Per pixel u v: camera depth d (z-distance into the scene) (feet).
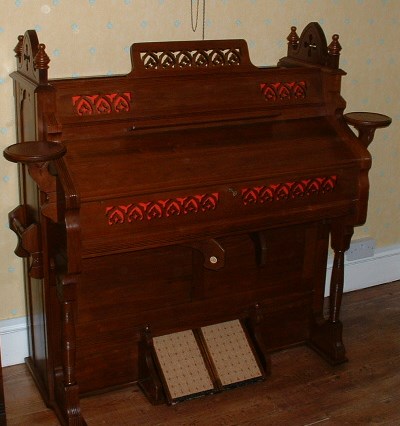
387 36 10.51
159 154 7.47
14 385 8.86
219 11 9.09
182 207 7.33
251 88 8.28
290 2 9.55
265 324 9.52
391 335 10.21
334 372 9.25
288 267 9.38
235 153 7.75
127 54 8.67
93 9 8.29
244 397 8.68
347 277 11.44
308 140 8.21
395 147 11.19
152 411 8.39
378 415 8.39
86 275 8.11
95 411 8.38
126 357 8.70
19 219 8.38
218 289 9.00
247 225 7.75
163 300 8.68
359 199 8.32
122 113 7.59
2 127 8.36
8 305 9.10
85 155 7.23
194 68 8.04
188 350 8.78
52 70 8.34
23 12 7.98
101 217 6.98
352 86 10.53
